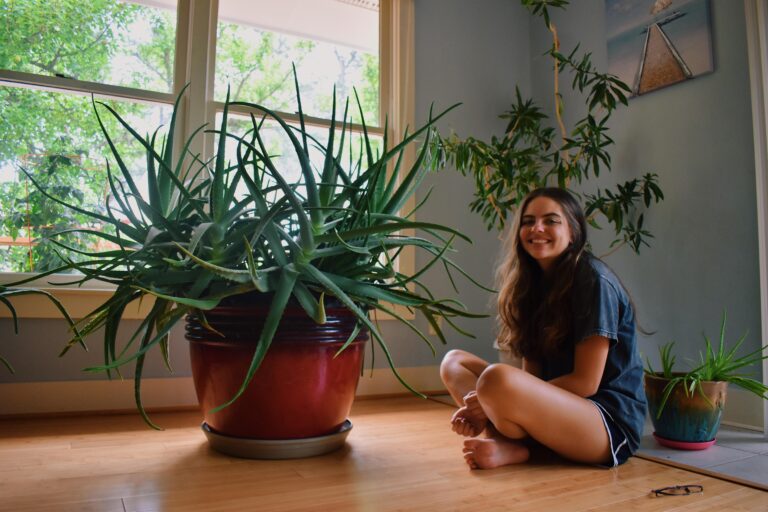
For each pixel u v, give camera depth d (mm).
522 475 1273
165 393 2105
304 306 1238
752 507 1080
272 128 2551
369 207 1393
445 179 2803
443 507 1043
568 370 1516
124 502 1043
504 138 2719
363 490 1137
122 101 2234
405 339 2596
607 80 2402
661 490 1164
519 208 1678
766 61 1933
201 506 1025
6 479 1188
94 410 1996
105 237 1383
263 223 1187
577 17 2834
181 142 2258
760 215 1909
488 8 3047
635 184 2295
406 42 2762
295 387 1339
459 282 2789
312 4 2701
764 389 1607
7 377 1922
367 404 2275
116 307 1317
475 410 1417
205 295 1352
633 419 1399
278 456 1364
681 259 2221
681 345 2201
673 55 2289
